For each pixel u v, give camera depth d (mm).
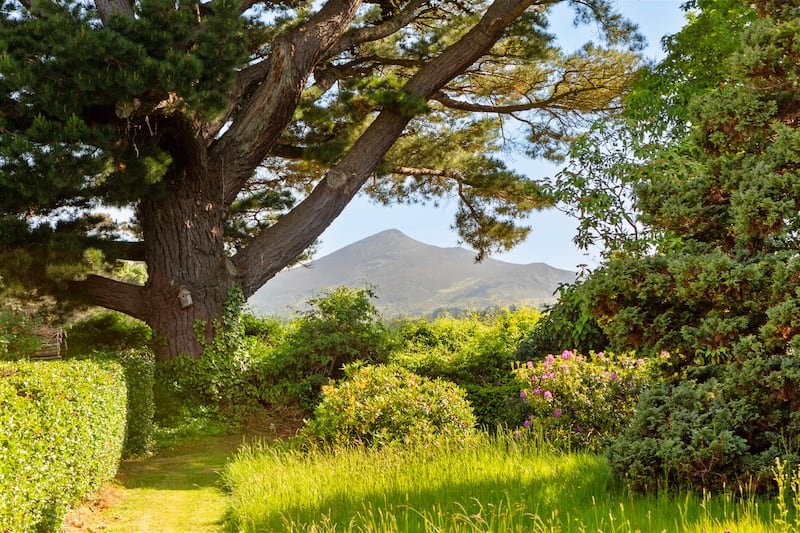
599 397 7969
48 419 5160
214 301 13094
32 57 10156
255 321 18047
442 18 17406
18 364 5648
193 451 10305
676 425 5164
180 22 10383
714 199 5789
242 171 13484
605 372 8289
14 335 13938
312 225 14195
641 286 5543
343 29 13625
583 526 4234
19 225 10883
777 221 4988
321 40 13188
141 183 10992
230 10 10469
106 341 15312
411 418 8008
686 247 5723
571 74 17484
